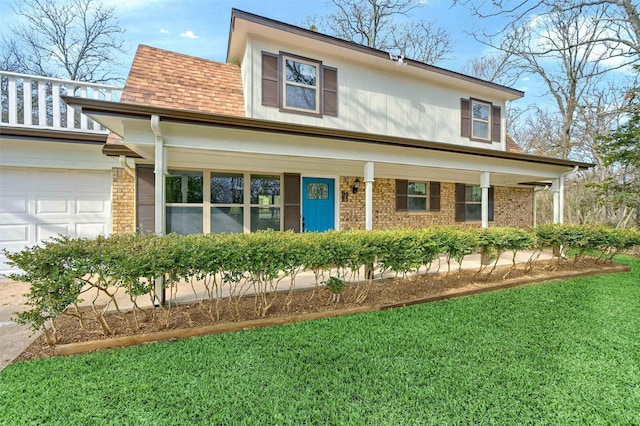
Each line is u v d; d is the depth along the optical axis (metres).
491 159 8.08
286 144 5.54
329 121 7.73
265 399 2.43
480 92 10.34
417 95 9.20
